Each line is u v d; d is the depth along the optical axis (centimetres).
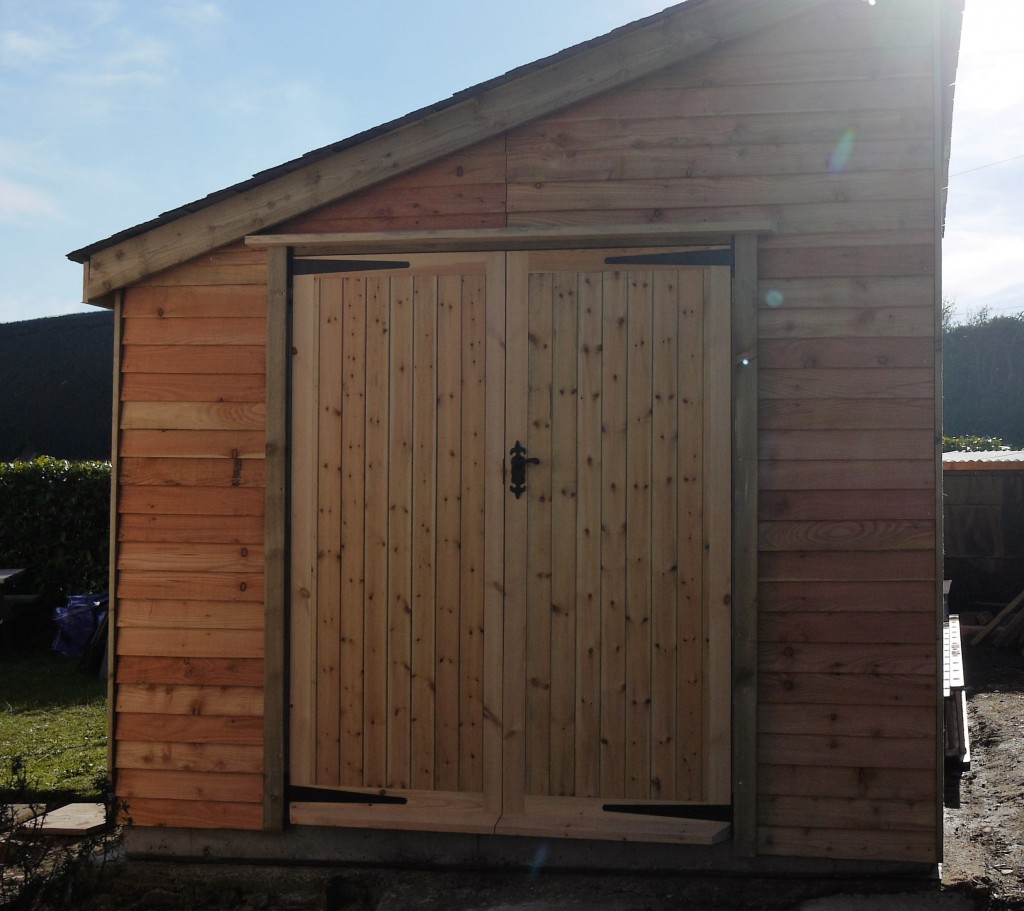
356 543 462
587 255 449
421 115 456
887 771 429
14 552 1085
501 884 440
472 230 451
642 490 443
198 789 471
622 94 454
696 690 438
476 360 455
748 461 435
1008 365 2166
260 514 471
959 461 1055
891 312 433
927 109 434
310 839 467
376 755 458
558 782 445
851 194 437
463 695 452
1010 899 411
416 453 458
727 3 441
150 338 481
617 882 438
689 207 447
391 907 421
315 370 467
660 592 441
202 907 441
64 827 514
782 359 438
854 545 432
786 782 434
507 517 450
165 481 479
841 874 433
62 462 1100
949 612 1017
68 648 974
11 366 1475
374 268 464
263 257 473
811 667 434
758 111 445
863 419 433
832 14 442
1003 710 734
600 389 446
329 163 465
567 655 446
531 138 458
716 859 440
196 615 475
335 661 462
